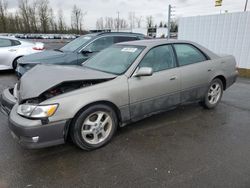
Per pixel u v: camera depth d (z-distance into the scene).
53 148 3.06
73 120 2.81
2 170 2.60
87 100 2.80
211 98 4.49
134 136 3.41
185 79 3.82
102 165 2.70
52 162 2.76
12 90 3.64
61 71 3.20
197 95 4.14
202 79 4.11
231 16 9.20
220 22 9.67
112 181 2.41
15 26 51.97
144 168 2.63
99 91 2.91
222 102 5.02
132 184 2.37
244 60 9.01
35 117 2.56
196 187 2.31
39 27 54.38
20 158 2.84
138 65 3.32
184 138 3.35
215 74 4.31
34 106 2.60
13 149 3.04
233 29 9.21
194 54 4.11
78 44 6.44
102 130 3.07
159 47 3.65
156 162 2.74
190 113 4.34
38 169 2.62
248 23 8.66
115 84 3.06
